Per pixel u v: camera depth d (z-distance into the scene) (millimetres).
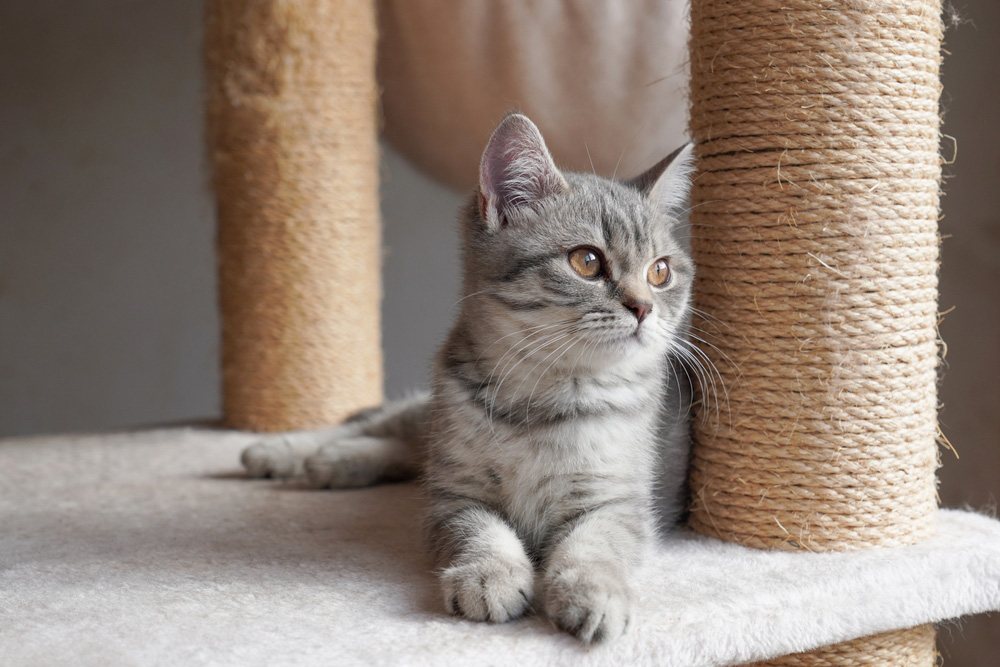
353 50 873
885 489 634
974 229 911
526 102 898
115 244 1296
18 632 557
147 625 562
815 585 597
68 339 1298
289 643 548
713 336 657
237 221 876
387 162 1359
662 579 604
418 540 653
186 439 873
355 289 893
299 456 767
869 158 625
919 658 632
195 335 1329
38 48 1250
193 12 1276
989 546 633
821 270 628
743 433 646
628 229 627
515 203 636
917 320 637
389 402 830
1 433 1289
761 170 635
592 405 621
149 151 1290
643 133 910
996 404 898
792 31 625
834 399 630
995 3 892
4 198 1262
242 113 862
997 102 894
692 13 670
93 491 736
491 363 626
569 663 546
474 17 875
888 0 622
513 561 581
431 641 549
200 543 647
